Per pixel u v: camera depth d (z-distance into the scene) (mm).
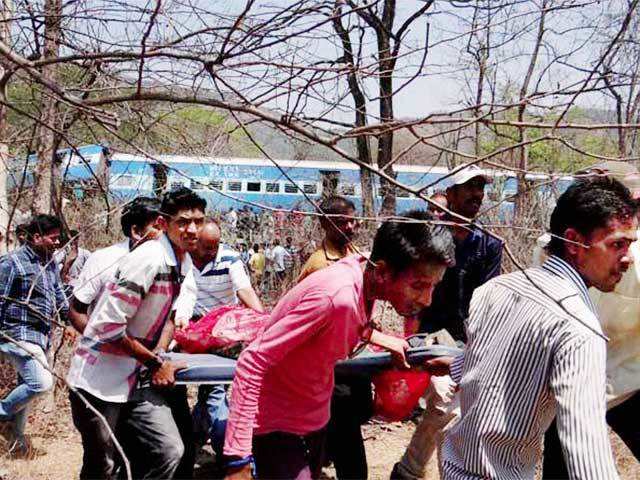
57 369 6055
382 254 2834
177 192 3854
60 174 3947
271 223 9578
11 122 4027
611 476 2197
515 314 2457
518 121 2262
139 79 2197
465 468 2488
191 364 3854
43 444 5938
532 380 2391
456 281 4582
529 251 6512
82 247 5215
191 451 4254
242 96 2139
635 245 3609
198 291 5297
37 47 2816
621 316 3637
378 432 6254
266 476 3061
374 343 3590
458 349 3732
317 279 2854
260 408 3053
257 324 4160
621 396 3713
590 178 2637
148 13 2369
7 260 5277
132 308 3648
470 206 4516
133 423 3799
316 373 2992
